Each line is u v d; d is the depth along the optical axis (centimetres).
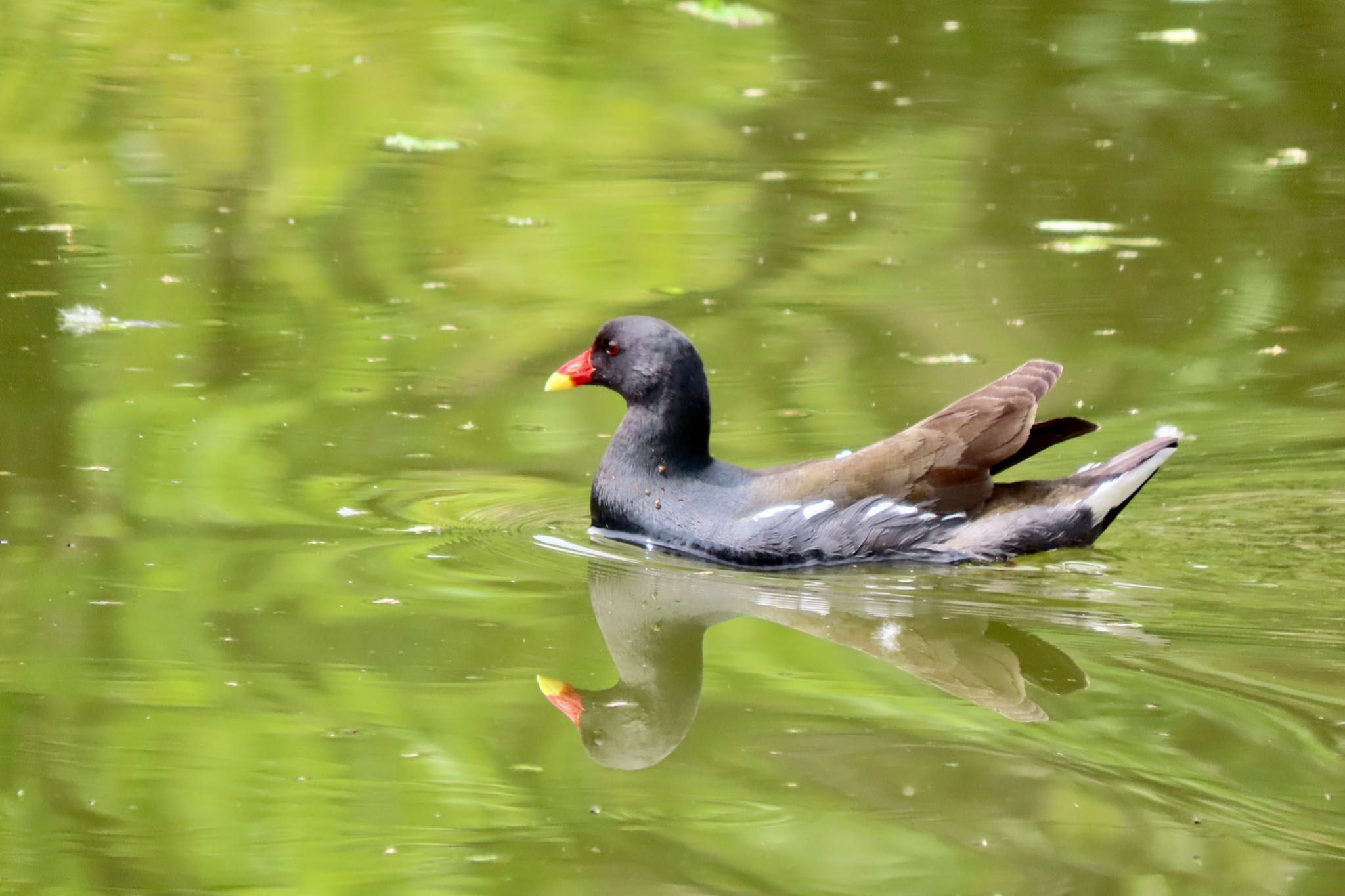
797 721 879
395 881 707
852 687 927
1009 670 950
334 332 1683
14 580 1052
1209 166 2303
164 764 812
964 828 751
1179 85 2619
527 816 768
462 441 1409
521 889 700
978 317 1738
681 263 1922
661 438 1222
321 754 828
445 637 991
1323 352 1634
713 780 804
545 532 1217
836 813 770
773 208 2131
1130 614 1051
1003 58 2752
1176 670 945
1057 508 1183
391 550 1148
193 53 2716
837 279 1870
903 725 870
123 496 1228
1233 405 1493
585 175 2272
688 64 2730
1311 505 1260
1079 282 1853
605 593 1085
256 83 2592
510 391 1541
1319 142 2397
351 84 2606
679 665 962
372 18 2898
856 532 1168
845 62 2752
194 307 1745
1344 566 1139
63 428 1374
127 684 902
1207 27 2853
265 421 1426
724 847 738
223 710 874
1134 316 1742
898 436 1211
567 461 1379
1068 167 2300
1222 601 1070
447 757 827
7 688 892
